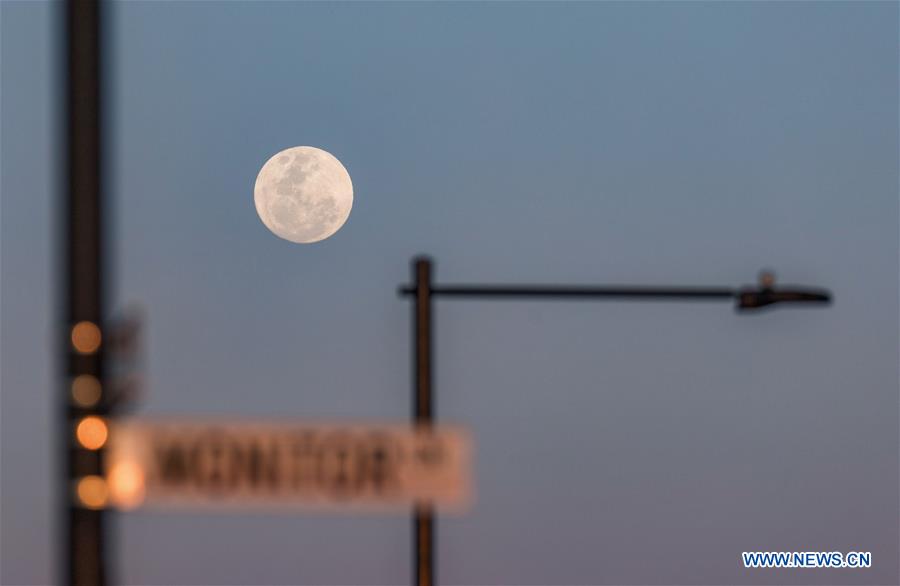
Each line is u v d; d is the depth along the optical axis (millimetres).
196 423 24500
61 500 24047
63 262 24109
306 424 24750
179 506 24375
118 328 24500
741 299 41562
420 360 39719
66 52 24156
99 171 24188
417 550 38500
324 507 24625
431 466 24891
